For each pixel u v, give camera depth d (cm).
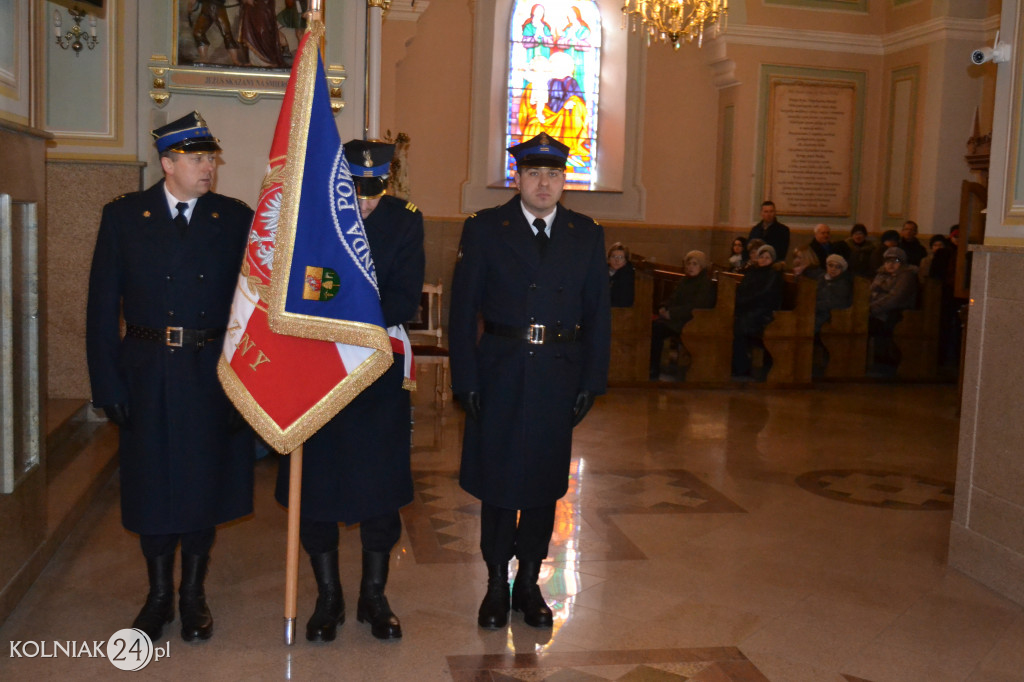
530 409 326
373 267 299
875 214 1270
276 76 550
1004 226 398
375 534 325
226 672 296
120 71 541
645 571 402
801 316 873
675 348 990
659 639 333
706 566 411
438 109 1247
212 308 315
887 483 562
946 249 969
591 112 1321
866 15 1244
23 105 334
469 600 363
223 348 304
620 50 1307
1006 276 393
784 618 356
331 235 289
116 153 544
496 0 1264
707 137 1329
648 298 849
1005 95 402
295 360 294
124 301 313
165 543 320
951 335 960
